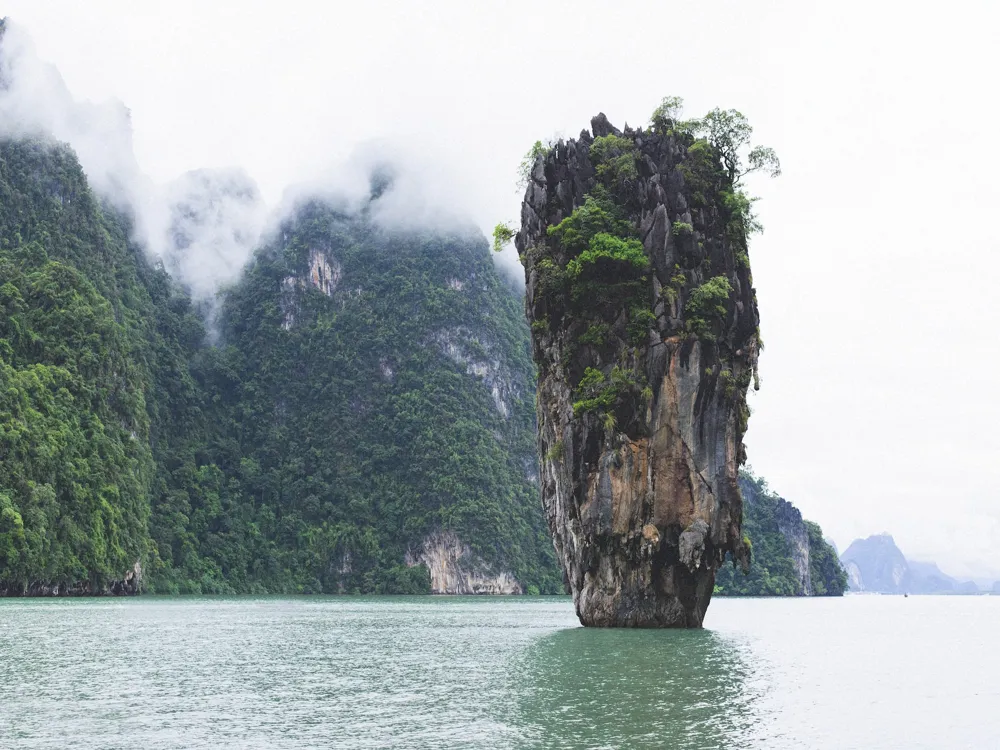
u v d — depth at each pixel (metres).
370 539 199.00
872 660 50.47
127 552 143.50
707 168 64.06
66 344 152.88
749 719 30.50
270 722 29.66
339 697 34.25
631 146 64.69
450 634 63.00
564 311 62.44
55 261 165.25
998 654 55.47
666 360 58.84
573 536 62.16
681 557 57.62
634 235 61.56
